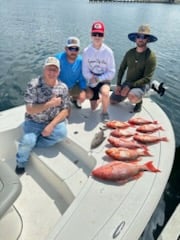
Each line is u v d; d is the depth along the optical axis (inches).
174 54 437.1
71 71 149.3
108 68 151.7
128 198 93.0
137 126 139.9
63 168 118.0
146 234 116.4
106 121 145.3
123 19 884.0
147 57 151.4
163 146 122.6
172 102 257.9
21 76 308.7
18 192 77.2
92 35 143.9
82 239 78.8
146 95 175.3
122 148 117.5
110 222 84.0
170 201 140.2
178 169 163.3
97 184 98.7
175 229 104.7
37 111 121.0
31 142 120.1
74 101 159.5
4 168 83.9
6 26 634.2
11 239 88.1
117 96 162.2
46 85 120.3
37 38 517.7
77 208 89.0
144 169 105.3
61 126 127.1
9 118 144.7
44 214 103.6
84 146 123.8
